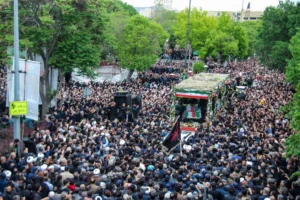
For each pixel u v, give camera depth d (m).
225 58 82.06
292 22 52.22
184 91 31.27
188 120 31.73
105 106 31.02
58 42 28.39
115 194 12.36
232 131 24.86
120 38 51.72
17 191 12.34
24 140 19.17
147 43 50.62
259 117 29.31
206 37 80.94
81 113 27.17
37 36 27.06
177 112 31.11
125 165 15.60
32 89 19.89
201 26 81.69
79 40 28.48
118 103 29.78
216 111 33.78
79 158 16.12
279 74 64.25
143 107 32.62
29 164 14.72
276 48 51.88
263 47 58.41
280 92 44.47
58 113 27.42
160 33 53.91
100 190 12.43
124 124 26.06
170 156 19.03
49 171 14.22
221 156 18.28
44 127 24.59
